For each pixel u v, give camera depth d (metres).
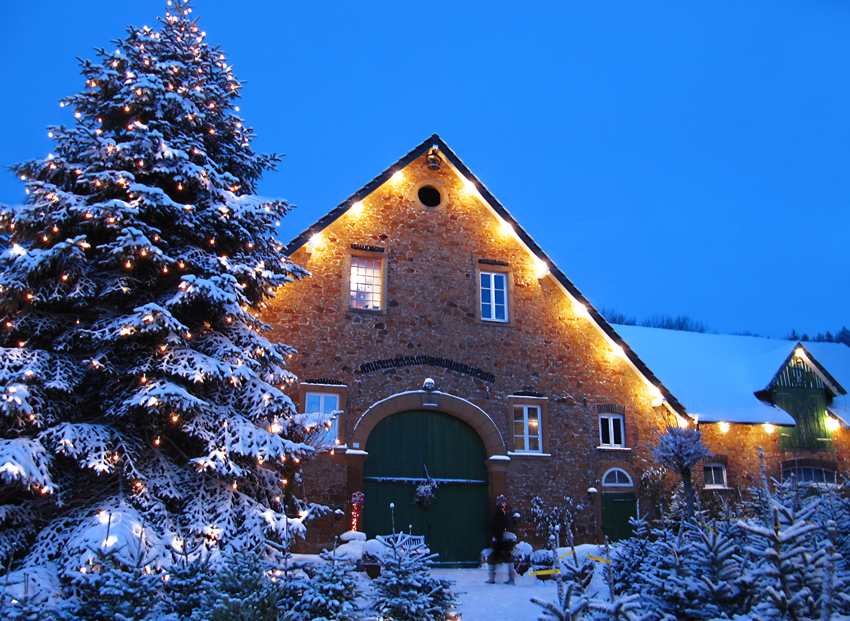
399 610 7.80
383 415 15.20
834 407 20.91
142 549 8.92
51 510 9.77
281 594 7.61
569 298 17.55
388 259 16.39
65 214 10.58
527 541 15.26
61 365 10.00
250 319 12.14
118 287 10.56
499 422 16.02
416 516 14.96
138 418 10.52
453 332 16.31
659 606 6.06
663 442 12.93
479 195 17.48
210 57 13.44
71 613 6.96
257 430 10.78
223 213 11.76
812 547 5.68
